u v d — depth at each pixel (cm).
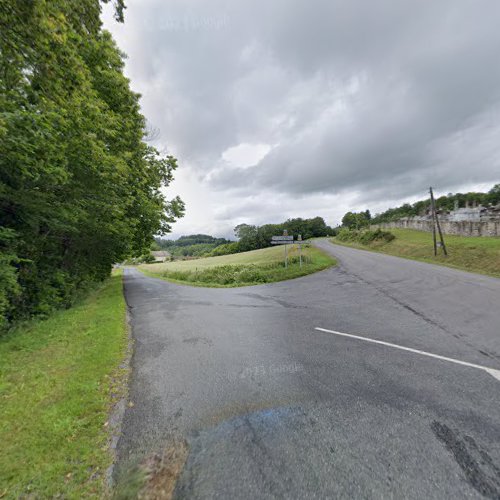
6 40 379
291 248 4059
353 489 186
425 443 228
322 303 838
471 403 287
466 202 5869
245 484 192
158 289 1519
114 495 186
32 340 544
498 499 176
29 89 471
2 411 283
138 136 1215
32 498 182
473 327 548
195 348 490
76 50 480
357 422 260
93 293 1389
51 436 242
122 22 591
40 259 1017
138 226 1642
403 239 3541
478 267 1667
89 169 798
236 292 1177
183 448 231
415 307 731
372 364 392
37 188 750
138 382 360
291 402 300
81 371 384
